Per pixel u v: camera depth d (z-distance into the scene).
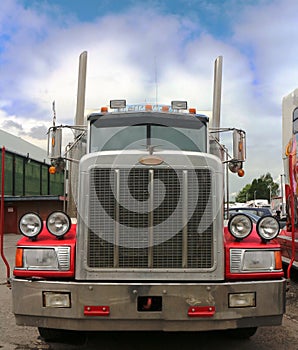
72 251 4.34
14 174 31.31
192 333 5.45
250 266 4.34
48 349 4.93
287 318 6.21
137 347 4.98
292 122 8.06
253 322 4.23
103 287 4.17
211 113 6.79
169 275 4.32
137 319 4.15
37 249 4.36
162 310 4.15
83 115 6.59
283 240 7.92
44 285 4.24
